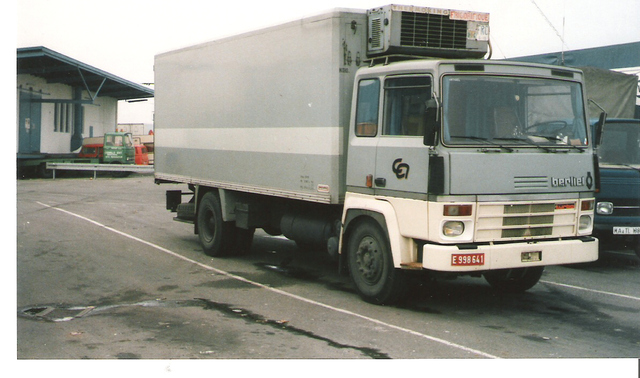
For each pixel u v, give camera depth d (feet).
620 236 30.96
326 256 35.09
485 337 20.08
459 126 21.25
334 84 24.77
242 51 31.07
